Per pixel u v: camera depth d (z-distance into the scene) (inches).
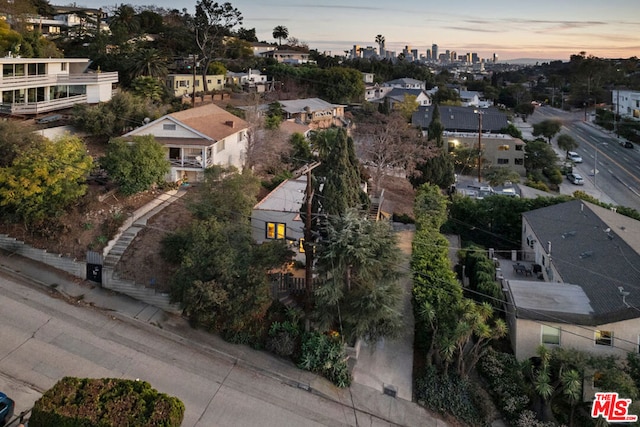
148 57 2210.9
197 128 1359.5
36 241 991.6
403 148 1894.7
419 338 890.7
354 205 978.7
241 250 842.2
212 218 893.8
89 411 534.3
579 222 1188.5
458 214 1502.2
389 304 790.5
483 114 2987.2
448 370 839.1
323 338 829.8
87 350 765.9
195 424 665.0
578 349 799.7
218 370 780.0
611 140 3346.5
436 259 1010.1
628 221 1246.3
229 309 791.7
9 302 844.0
